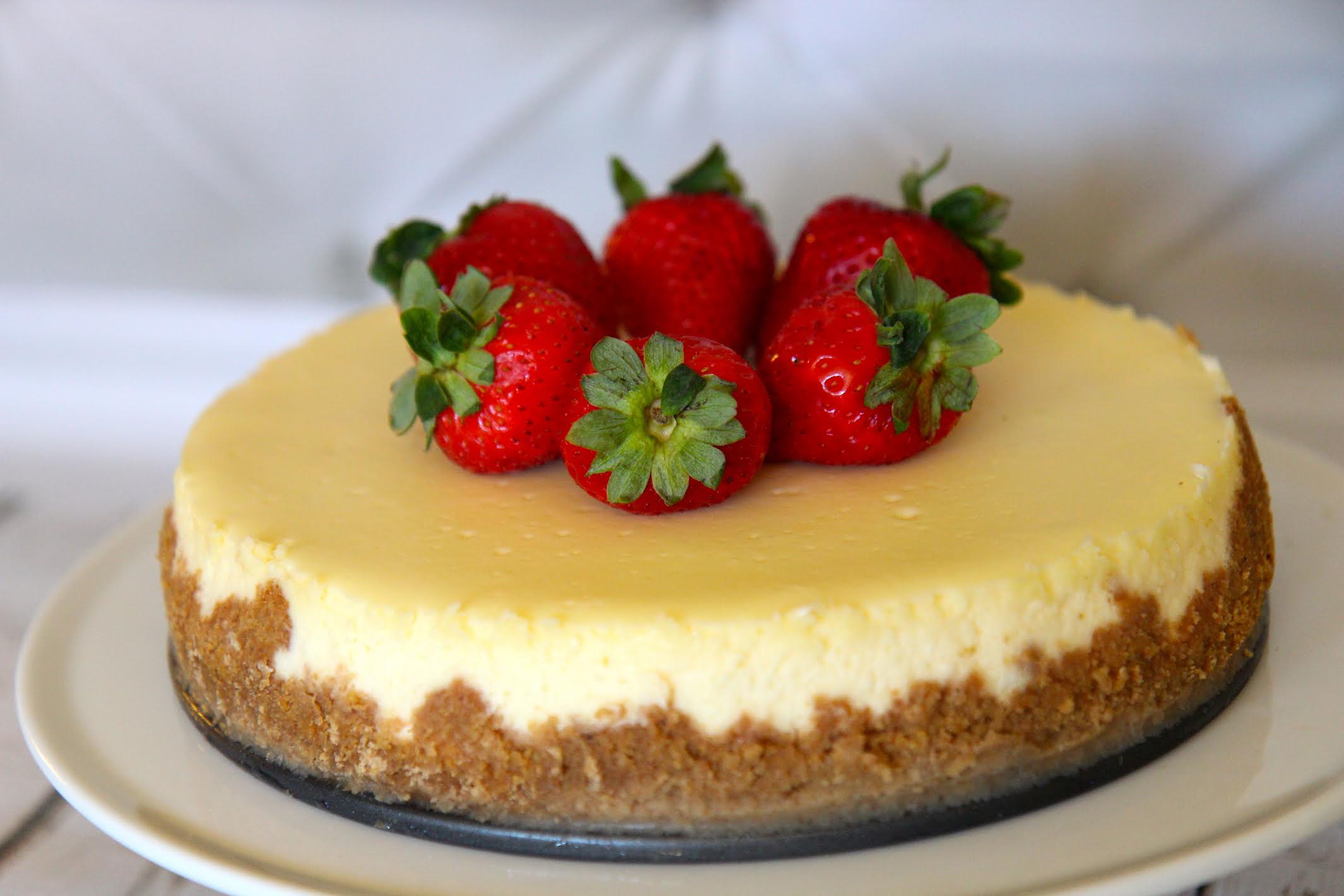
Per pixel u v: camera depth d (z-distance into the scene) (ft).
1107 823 1.41
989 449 1.55
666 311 1.70
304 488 1.56
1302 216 2.40
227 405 1.69
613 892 1.38
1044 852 1.39
